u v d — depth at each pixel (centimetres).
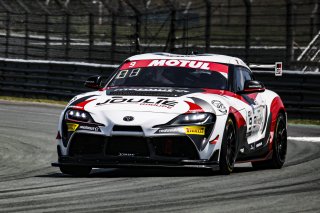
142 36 7731
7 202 1947
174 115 2447
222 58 2938
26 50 7675
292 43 6150
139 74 2808
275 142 3048
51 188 2239
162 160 2422
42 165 3105
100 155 2466
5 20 7744
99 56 7269
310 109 5669
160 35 8225
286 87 5791
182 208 1816
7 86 7350
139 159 2430
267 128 2998
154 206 1850
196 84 2750
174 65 2838
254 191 2131
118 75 2839
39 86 7106
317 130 4966
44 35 8112
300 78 5722
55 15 7444
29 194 2105
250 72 3088
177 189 2162
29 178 2544
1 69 7388
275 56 6209
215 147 2481
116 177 2519
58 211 1791
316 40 6519
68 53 7412
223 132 2511
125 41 7112
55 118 5347
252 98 2919
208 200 1948
